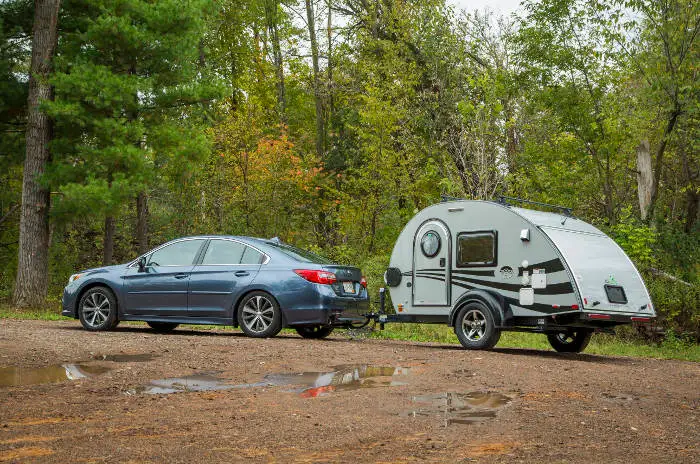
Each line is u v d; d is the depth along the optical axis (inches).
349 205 974.4
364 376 308.3
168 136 800.3
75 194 717.3
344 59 1192.2
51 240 1023.6
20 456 175.3
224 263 466.6
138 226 955.3
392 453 185.2
